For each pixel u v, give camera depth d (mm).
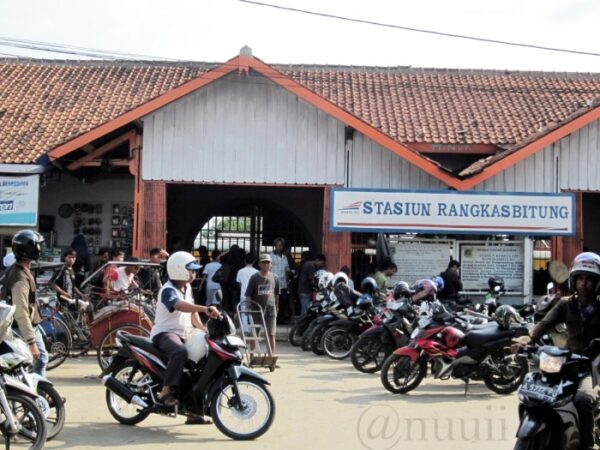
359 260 19297
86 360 14336
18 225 18250
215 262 18719
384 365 11914
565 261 18984
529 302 18656
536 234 18609
